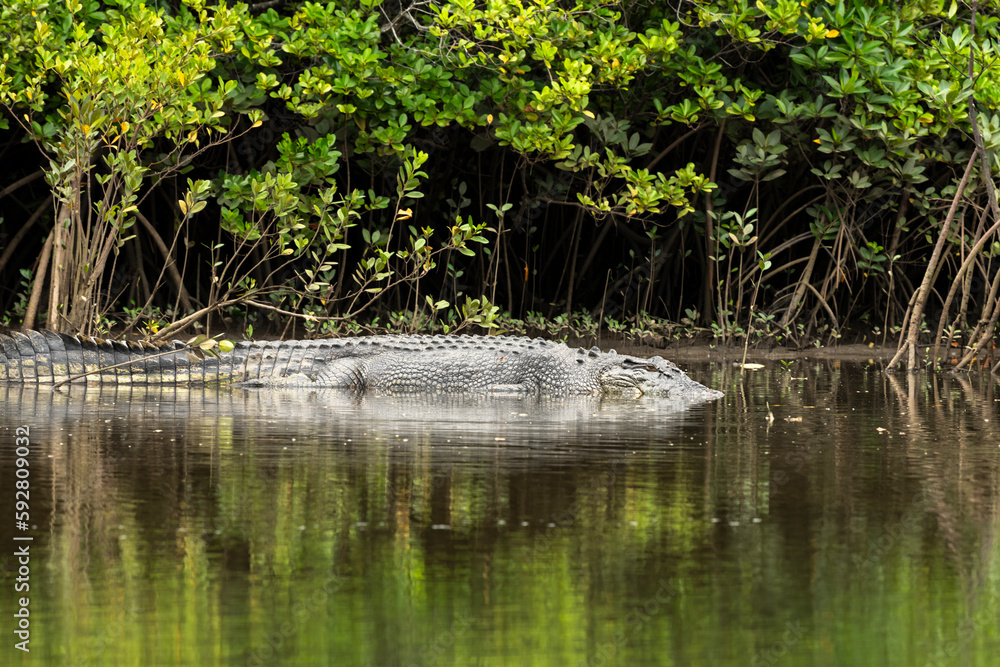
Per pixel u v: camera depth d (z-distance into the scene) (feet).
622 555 37.22
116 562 35.96
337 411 73.87
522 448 57.21
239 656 28.71
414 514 42.29
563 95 111.24
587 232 148.66
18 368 88.69
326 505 43.55
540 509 43.19
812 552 37.65
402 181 109.70
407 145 117.70
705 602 32.81
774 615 31.83
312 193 121.90
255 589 33.63
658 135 138.41
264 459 53.06
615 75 114.01
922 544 38.65
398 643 29.66
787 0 110.01
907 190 126.82
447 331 115.44
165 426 64.23
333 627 30.68
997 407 76.02
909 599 33.12
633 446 58.23
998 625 31.14
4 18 104.83
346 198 112.37
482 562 36.40
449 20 109.91
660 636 30.22
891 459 54.29
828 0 113.60
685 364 113.29
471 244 143.84
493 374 92.32
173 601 32.53
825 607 32.45
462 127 136.87
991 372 102.73
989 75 107.45
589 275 150.51
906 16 118.32
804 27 112.88
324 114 116.37
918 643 29.91
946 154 120.57
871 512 42.93
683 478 49.21
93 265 97.25
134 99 93.25
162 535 39.06
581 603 32.65
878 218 145.48
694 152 139.64
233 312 133.18
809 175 137.90
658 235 141.79
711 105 116.88
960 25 122.62
